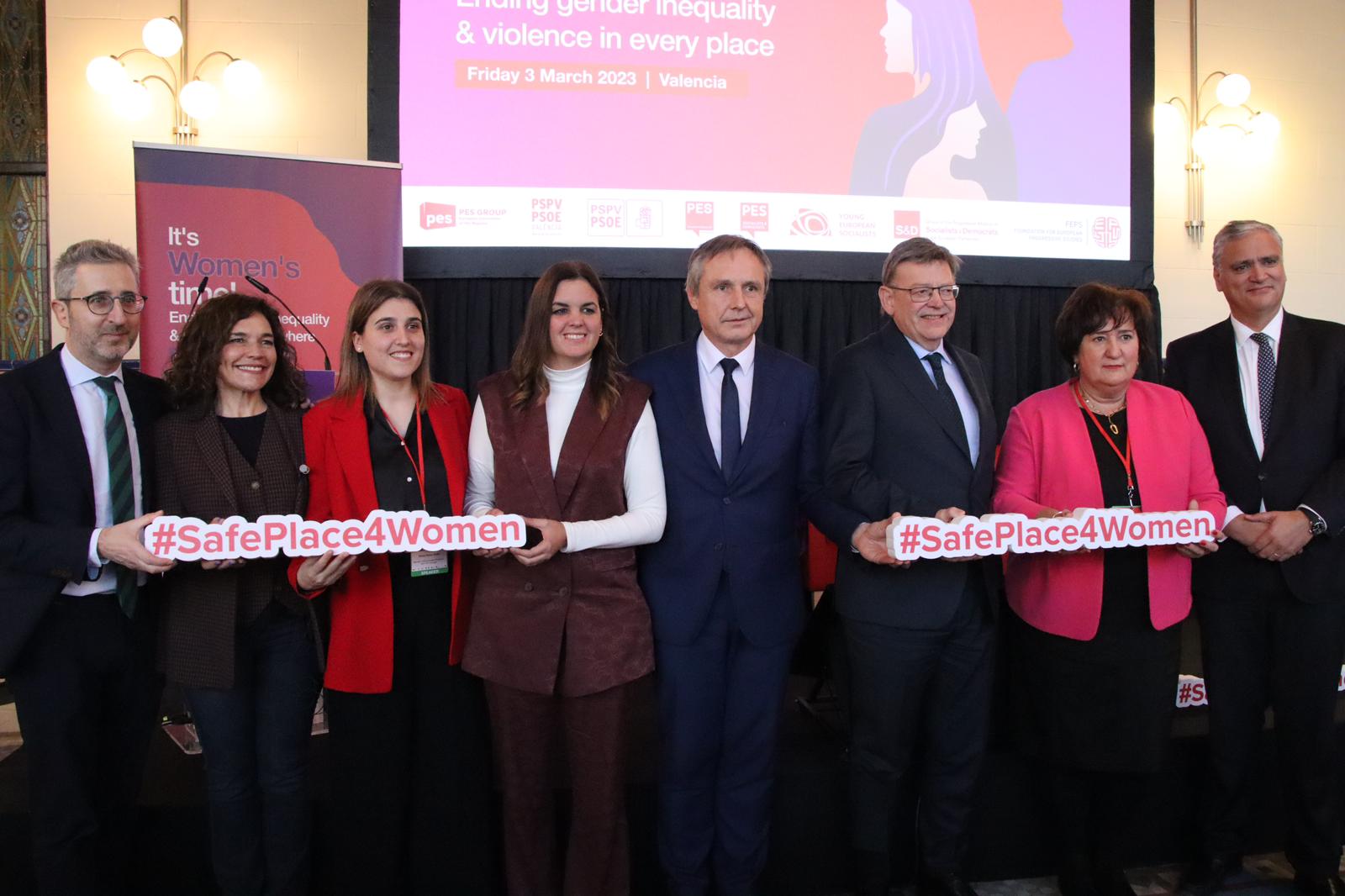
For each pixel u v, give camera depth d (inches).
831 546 94.3
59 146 157.2
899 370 69.6
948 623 67.3
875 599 68.4
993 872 78.1
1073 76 145.0
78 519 60.6
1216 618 73.2
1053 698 70.5
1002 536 62.3
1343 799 80.6
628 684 62.9
